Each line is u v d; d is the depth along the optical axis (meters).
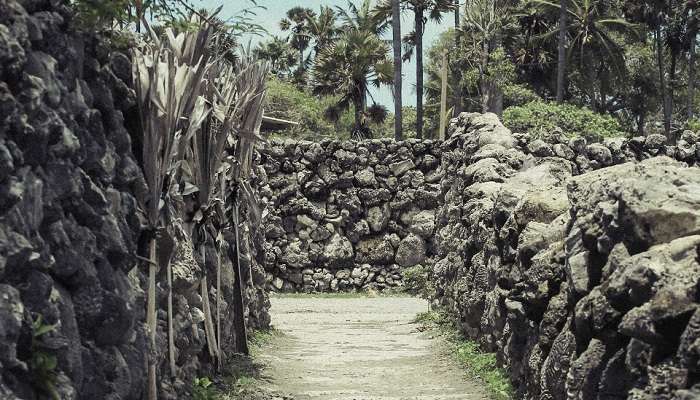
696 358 4.97
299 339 14.87
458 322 13.99
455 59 47.16
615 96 60.12
